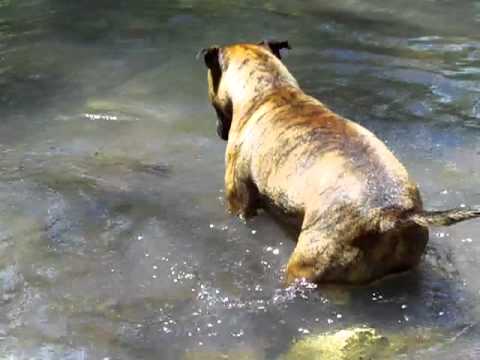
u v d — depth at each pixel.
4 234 3.46
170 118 4.21
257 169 3.30
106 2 5.57
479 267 3.20
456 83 4.36
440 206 3.46
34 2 5.60
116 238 3.43
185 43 4.94
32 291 3.20
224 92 3.56
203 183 3.72
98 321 3.08
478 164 3.72
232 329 3.03
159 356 2.94
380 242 2.96
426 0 5.43
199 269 3.27
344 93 4.30
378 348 2.92
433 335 2.96
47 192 3.69
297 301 3.07
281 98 3.39
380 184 2.99
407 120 4.06
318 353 2.92
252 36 4.98
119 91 4.46
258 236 3.40
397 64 4.57
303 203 3.10
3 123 4.23
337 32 4.98
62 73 4.66
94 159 3.91
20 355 2.96
